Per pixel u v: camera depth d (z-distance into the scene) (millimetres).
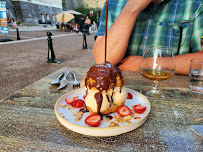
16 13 24906
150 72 1057
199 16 1820
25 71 4039
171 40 1909
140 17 1947
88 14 39688
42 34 14938
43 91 1068
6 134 637
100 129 627
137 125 683
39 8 28656
